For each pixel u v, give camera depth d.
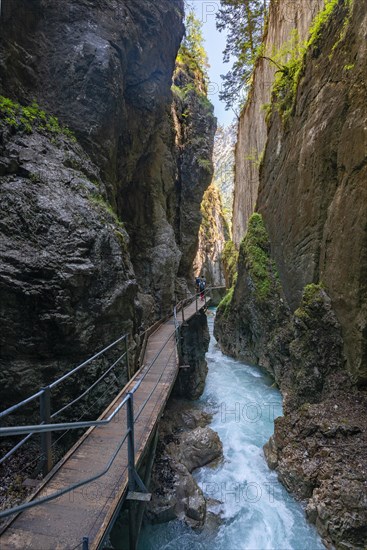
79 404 5.53
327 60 8.52
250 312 13.25
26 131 6.39
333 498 5.06
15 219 5.13
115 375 6.63
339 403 6.60
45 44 7.72
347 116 7.29
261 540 5.27
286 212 10.78
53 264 5.11
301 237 9.41
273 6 15.37
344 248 7.07
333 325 7.29
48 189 5.84
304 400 7.55
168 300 15.23
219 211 50.28
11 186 5.39
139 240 14.38
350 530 4.68
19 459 4.50
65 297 5.08
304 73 9.92
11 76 6.73
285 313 10.50
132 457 4.00
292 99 10.97
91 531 3.22
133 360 7.48
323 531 5.02
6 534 3.18
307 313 7.81
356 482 5.06
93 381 5.82
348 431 5.91
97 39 8.27
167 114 16.48
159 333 12.78
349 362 6.89
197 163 21.88
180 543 5.23
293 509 5.69
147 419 5.66
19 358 4.85
